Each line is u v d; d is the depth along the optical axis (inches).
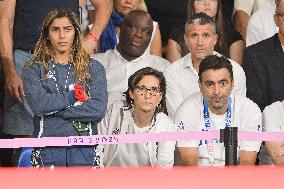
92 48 1008.9
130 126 869.2
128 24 1002.1
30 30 968.9
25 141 776.3
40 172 496.4
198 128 881.5
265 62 1003.9
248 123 886.4
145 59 1017.5
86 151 787.4
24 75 799.7
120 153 858.1
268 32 1083.3
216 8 1058.7
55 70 796.6
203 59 898.7
